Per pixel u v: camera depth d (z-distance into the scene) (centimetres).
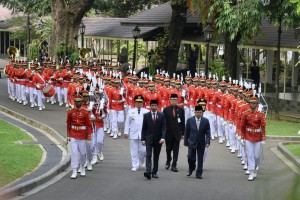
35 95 3578
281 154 2292
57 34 4825
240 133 1827
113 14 7762
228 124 2355
